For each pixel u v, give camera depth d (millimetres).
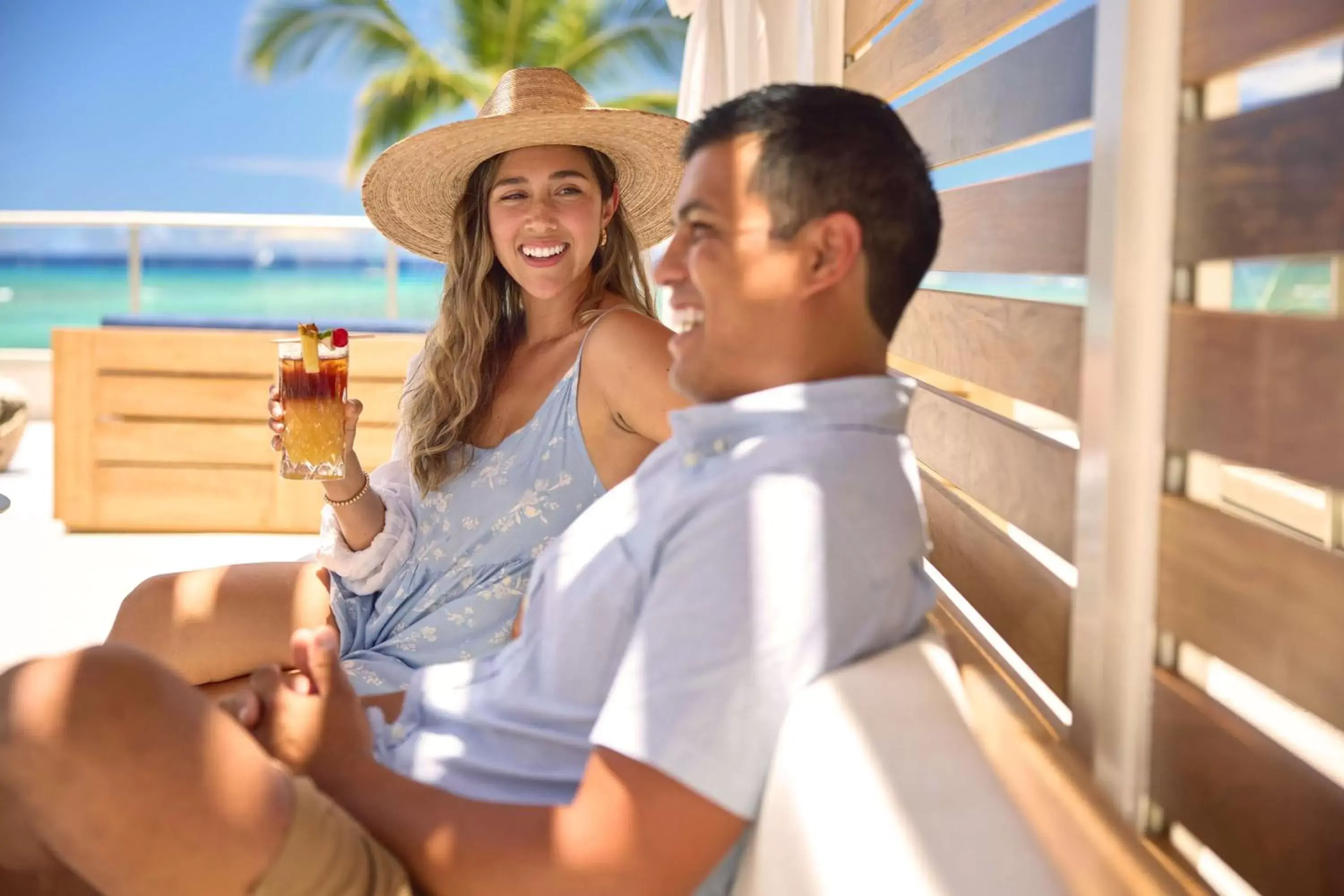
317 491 4719
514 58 15844
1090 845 937
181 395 4684
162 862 939
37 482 5848
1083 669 1251
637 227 2467
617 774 1009
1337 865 884
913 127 2133
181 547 4504
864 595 1048
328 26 16719
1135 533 1181
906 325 2229
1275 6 958
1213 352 1067
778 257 1125
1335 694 894
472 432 1988
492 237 2104
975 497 1733
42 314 31469
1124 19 1152
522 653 1317
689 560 1043
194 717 963
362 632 1922
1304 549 934
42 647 3311
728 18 3295
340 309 31172
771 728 1010
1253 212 1001
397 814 1083
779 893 939
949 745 939
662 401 1800
